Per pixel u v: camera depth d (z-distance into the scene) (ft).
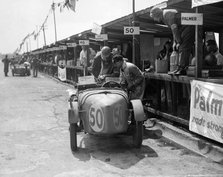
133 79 24.02
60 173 16.70
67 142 22.68
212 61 25.80
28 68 107.34
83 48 51.78
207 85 19.49
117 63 23.48
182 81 22.80
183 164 17.80
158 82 28.19
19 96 49.39
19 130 26.58
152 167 17.39
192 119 21.06
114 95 20.54
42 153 20.16
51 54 103.35
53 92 54.44
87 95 21.09
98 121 19.49
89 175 16.33
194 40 23.39
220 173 16.39
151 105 29.99
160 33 43.21
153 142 22.40
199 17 20.20
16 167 17.71
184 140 21.71
